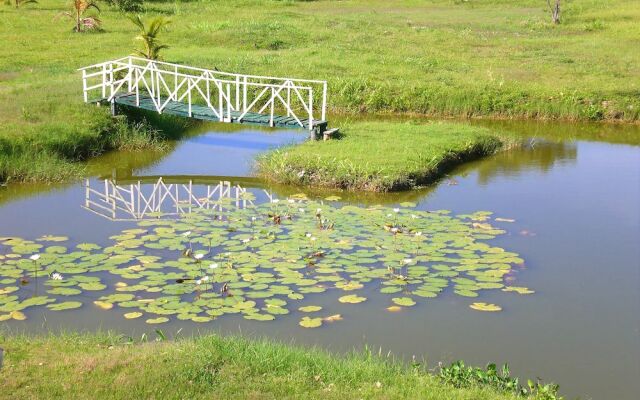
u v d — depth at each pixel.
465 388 6.52
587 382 7.21
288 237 10.52
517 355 7.66
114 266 9.47
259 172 13.95
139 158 15.09
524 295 9.01
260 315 8.25
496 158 15.52
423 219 11.41
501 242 10.71
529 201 12.64
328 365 6.78
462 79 20.75
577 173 14.48
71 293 8.73
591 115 18.81
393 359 7.40
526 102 19.14
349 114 19.05
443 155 14.48
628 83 20.45
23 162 13.37
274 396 6.09
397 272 9.45
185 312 8.29
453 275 9.42
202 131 17.36
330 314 8.38
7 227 11.02
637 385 7.18
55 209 11.90
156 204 12.16
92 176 13.87
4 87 17.91
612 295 9.12
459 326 8.22
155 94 17.66
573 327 8.29
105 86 16.75
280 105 19.16
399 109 19.25
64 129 14.73
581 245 10.70
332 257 9.83
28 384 6.12
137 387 6.09
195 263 9.59
